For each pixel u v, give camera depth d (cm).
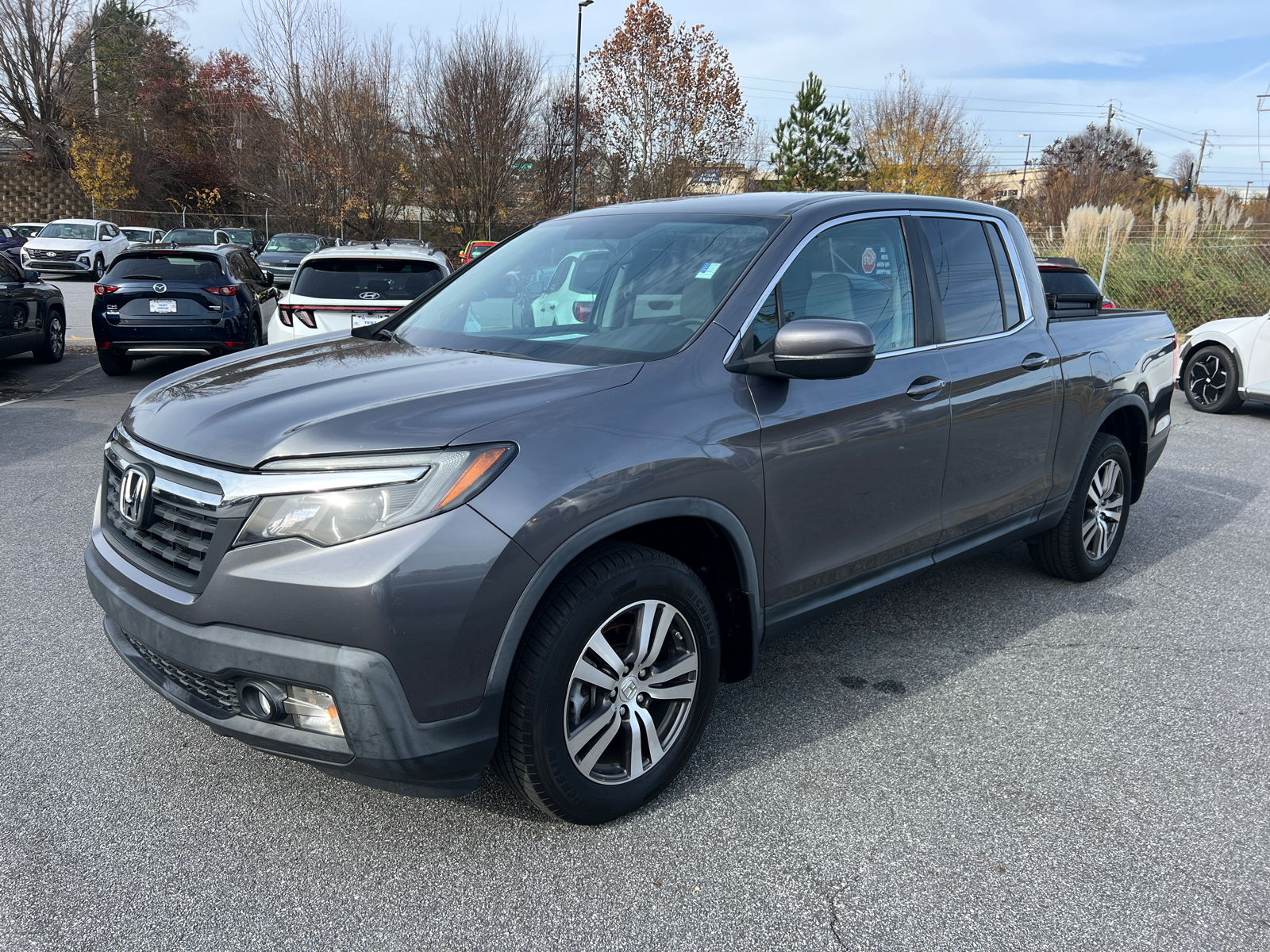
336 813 263
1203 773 293
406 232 3756
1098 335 430
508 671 225
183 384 281
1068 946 217
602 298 303
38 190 3869
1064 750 304
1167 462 747
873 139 3519
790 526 287
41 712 314
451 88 3475
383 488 213
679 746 271
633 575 245
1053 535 439
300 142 3497
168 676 247
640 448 243
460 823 260
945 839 256
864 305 319
